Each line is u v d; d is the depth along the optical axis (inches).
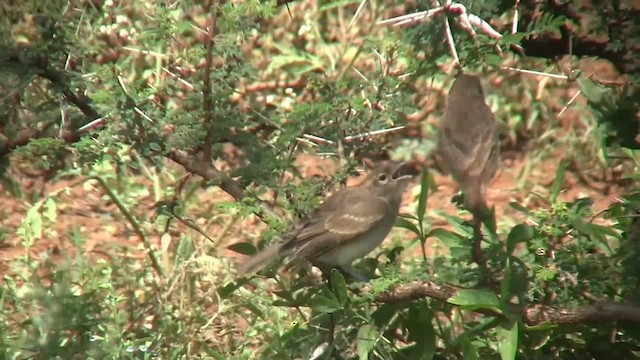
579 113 701.3
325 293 414.0
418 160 693.3
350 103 434.9
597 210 655.8
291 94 695.1
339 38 740.0
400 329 485.4
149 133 433.4
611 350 437.4
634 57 436.8
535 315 405.1
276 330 500.4
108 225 634.2
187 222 484.7
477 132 397.4
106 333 479.5
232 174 428.8
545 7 440.8
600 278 411.2
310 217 435.8
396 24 415.8
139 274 530.0
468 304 398.3
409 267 472.1
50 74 443.5
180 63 529.3
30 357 452.8
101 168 650.2
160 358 483.2
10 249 620.4
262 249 441.7
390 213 452.1
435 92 697.0
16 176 660.1
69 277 516.4
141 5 661.9
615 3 435.2
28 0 452.4
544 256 415.8
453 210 658.2
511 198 674.8
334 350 442.6
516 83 706.8
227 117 430.3
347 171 428.5
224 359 471.5
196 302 509.0
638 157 553.0
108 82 438.0
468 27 406.3
